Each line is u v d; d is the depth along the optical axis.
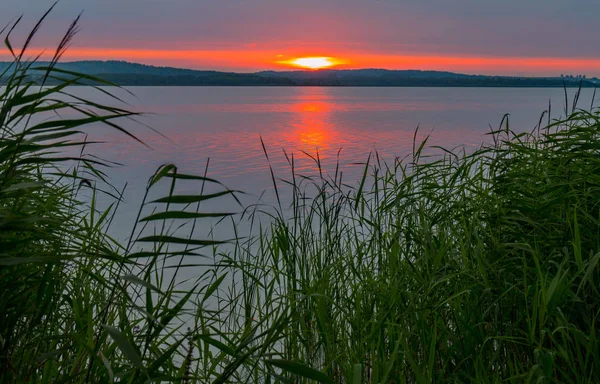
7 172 1.63
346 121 45.34
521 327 2.38
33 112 1.63
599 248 2.43
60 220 1.95
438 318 2.35
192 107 76.00
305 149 23.77
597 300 2.28
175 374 2.00
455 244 2.84
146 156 20.34
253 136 30.89
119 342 1.27
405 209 3.16
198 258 6.05
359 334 2.29
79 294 2.07
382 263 2.85
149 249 5.80
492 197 2.93
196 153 22.09
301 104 93.38
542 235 2.66
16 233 1.97
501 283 2.50
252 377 2.31
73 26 1.56
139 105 79.38
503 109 63.09
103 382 1.73
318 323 2.44
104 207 9.53
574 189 2.74
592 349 2.13
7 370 1.55
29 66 1.58
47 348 1.87
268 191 12.48
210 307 3.71
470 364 2.24
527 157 3.21
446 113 56.72
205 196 1.51
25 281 1.82
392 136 30.36
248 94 174.88
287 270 2.80
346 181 12.66
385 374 1.89
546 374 1.83
